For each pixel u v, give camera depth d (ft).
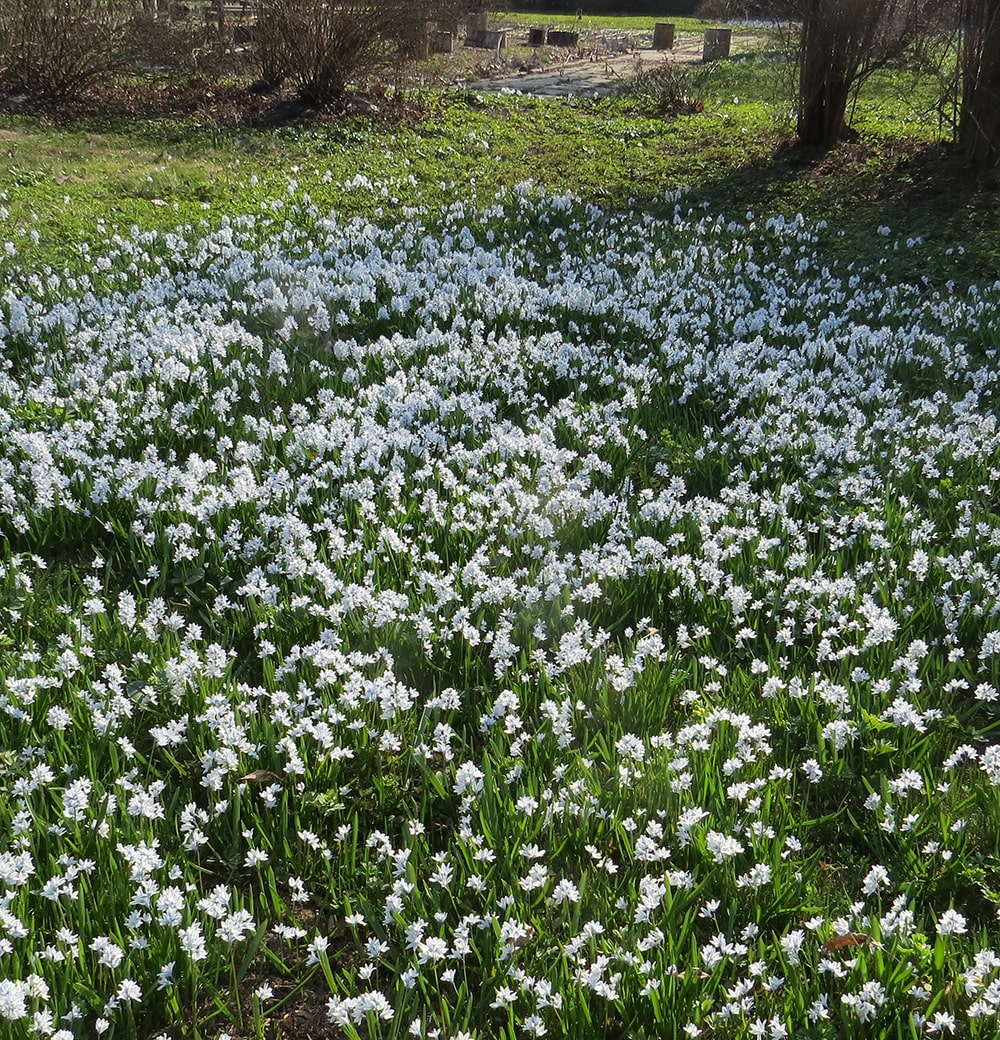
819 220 24.75
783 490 11.99
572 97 42.98
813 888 6.96
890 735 8.27
